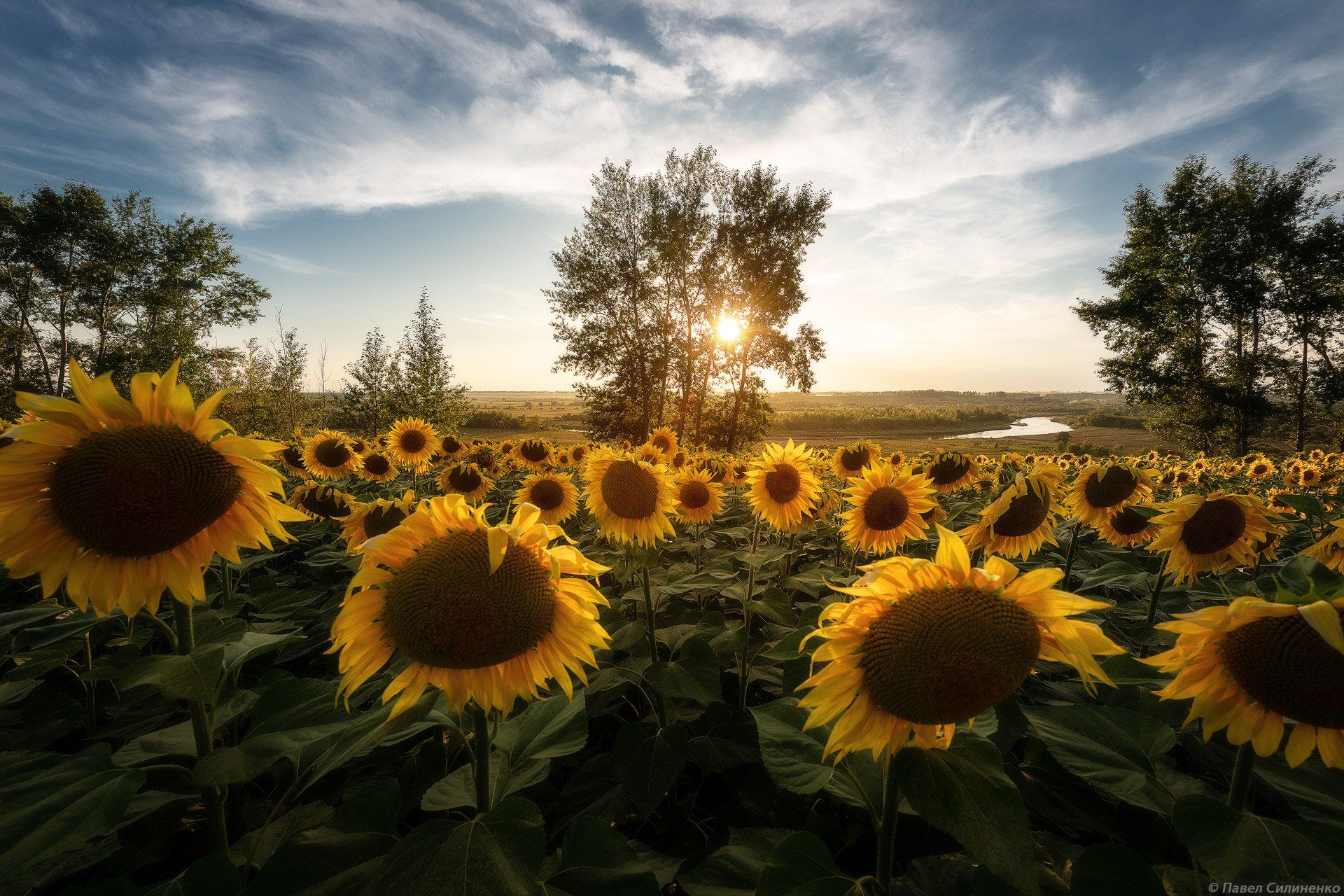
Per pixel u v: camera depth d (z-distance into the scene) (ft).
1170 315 142.92
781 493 18.04
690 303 155.84
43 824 5.28
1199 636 5.80
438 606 5.89
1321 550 8.40
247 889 5.65
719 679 10.39
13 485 6.34
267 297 161.58
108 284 141.49
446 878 4.94
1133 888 5.42
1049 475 11.98
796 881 5.78
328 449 30.07
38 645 6.59
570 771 11.84
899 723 5.88
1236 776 5.98
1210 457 135.85
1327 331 132.98
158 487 6.31
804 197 156.25
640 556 12.62
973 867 6.73
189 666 5.75
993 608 5.47
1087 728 7.17
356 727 6.22
